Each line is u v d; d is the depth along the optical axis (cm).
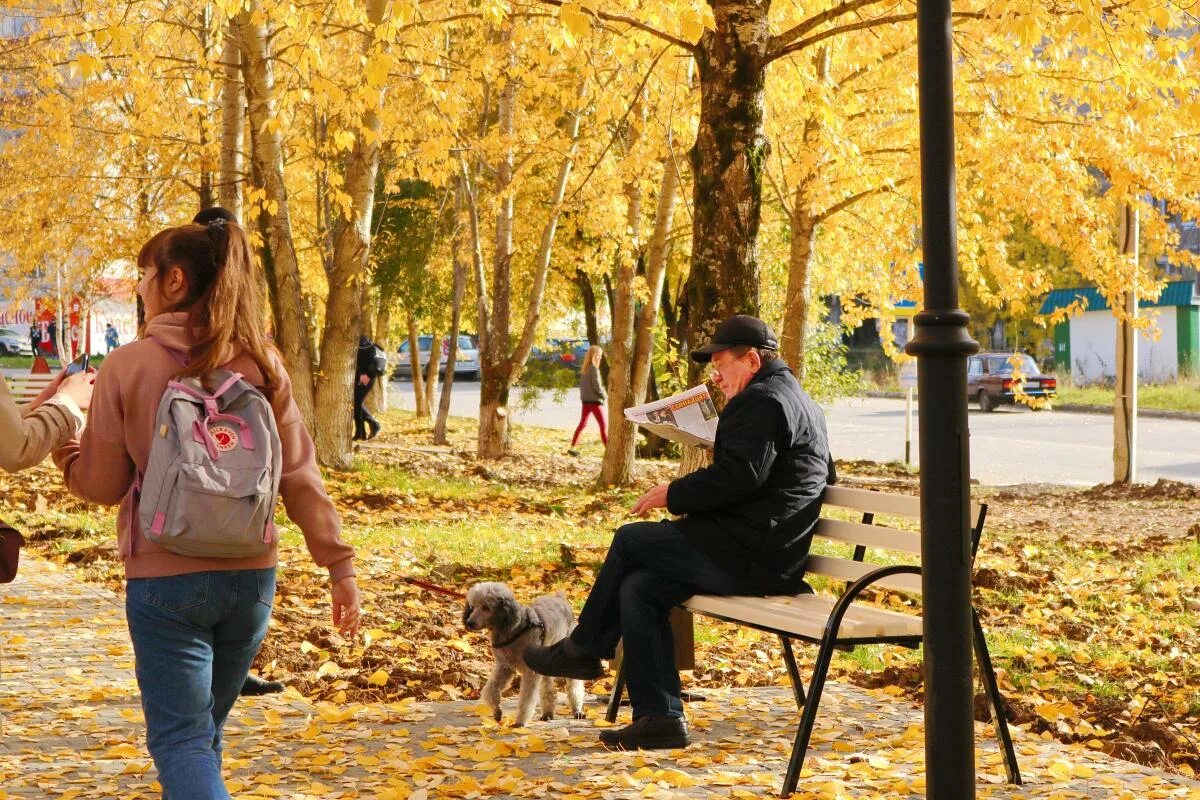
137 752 532
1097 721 658
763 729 588
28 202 2147
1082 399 4331
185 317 339
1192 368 4834
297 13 1148
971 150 1345
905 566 489
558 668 553
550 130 2169
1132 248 1989
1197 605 1007
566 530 1432
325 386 1892
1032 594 1030
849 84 1595
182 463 315
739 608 521
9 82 2164
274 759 525
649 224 2344
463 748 542
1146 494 1898
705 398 594
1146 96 1065
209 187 1989
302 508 354
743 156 908
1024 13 855
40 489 1499
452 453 2489
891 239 1642
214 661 342
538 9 1252
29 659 715
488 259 2877
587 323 3005
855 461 2538
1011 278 1557
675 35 960
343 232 1888
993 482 2236
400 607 919
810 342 2622
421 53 1189
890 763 521
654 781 487
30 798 467
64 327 2708
